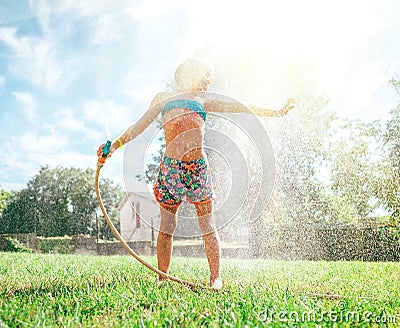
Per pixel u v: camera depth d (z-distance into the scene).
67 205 14.83
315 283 2.73
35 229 14.05
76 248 10.20
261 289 2.28
